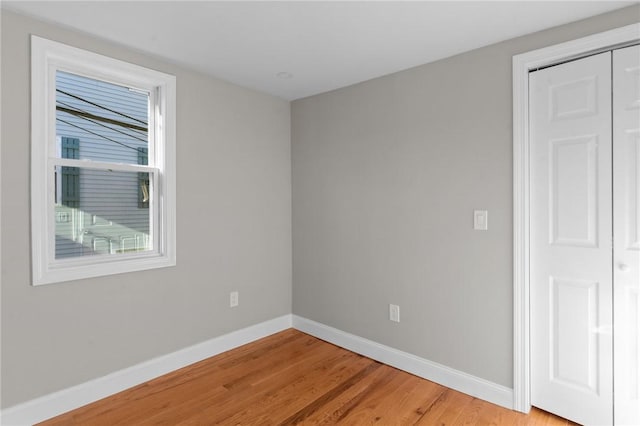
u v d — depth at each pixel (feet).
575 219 6.63
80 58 7.18
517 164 7.06
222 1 5.97
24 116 6.55
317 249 10.94
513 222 7.14
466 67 7.80
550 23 6.57
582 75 6.50
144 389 7.91
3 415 6.38
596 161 6.40
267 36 7.22
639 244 6.03
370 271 9.59
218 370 8.82
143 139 8.51
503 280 7.33
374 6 6.10
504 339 7.34
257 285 10.71
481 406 7.35
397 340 9.05
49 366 6.89
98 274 7.48
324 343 10.53
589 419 6.56
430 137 8.38
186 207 8.96
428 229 8.44
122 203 8.16
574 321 6.68
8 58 6.35
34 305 6.72
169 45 7.66
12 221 6.46
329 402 7.48
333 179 10.44
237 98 10.07
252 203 10.53
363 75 9.25
